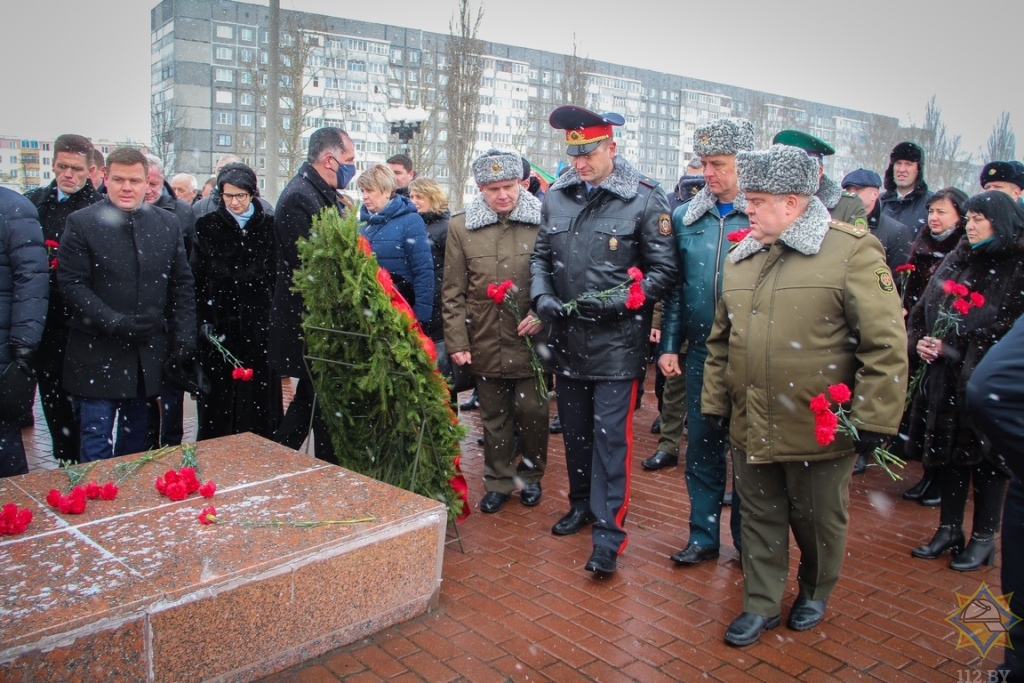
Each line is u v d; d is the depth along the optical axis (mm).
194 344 5027
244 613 2889
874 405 3045
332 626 3191
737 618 3451
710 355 3695
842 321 3197
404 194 7484
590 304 4031
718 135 3955
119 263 4688
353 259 4137
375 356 4148
